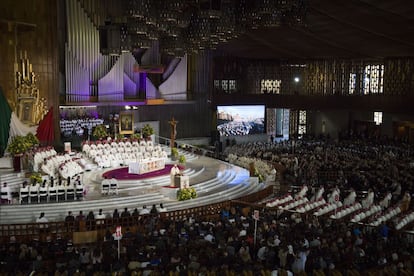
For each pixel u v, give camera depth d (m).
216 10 27.72
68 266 16.00
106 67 40.88
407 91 47.59
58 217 24.83
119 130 39.22
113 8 40.00
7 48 34.09
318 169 36.41
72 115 41.62
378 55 48.03
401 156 42.81
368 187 32.28
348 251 17.00
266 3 27.70
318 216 23.73
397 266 15.63
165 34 31.27
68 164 30.03
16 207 25.47
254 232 19.66
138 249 17.88
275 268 15.58
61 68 38.75
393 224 23.27
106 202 26.83
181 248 17.17
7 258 17.14
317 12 38.47
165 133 49.03
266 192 30.83
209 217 23.94
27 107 34.88
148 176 32.00
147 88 44.41
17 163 29.95
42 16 35.94
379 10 34.81
